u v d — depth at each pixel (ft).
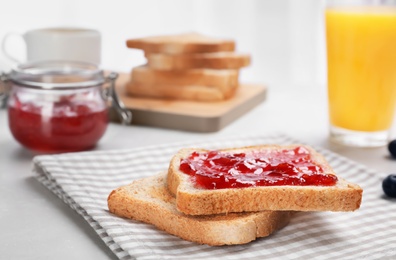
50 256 2.37
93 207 2.54
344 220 2.56
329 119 3.27
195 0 4.79
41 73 3.02
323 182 2.50
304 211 2.60
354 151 3.17
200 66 3.61
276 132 3.20
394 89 3.15
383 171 2.97
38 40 3.40
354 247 2.42
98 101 3.06
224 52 3.75
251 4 4.92
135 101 3.52
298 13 4.94
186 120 3.36
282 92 4.05
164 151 2.98
